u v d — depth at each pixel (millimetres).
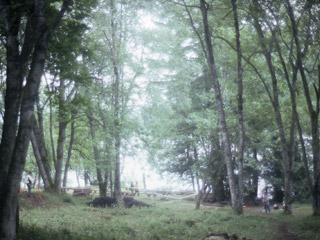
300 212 28953
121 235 12016
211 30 25688
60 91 19391
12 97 9812
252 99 29781
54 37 15258
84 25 15711
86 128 36312
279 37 26156
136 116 29578
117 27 29344
